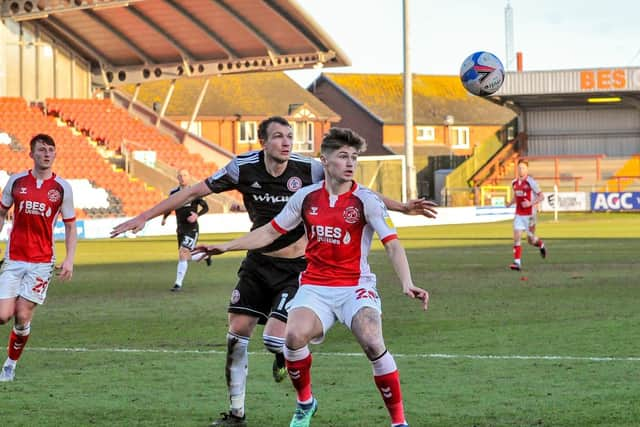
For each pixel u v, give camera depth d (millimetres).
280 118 15602
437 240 65562
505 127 124312
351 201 13258
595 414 14789
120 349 21953
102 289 36250
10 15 82000
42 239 19016
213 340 23250
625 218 97000
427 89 178000
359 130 169250
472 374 18172
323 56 83625
